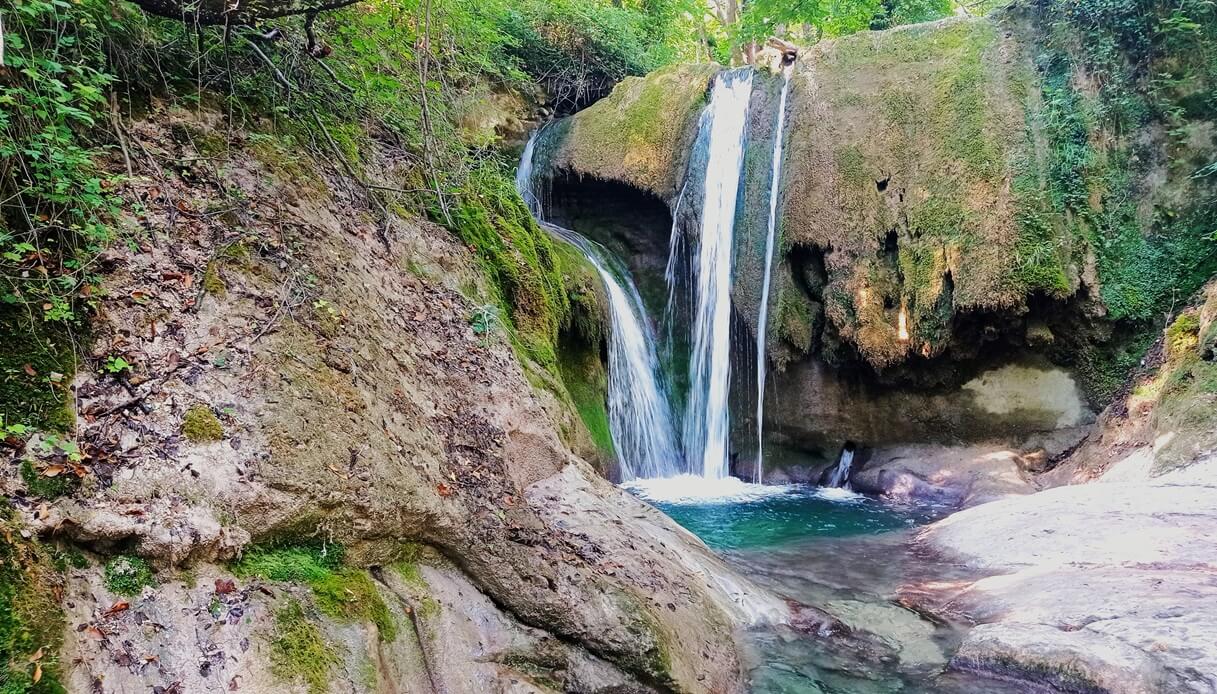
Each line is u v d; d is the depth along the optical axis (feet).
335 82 20.03
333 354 12.19
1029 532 19.85
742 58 69.26
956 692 12.84
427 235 20.77
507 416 17.22
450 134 25.09
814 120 34.06
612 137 41.24
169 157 13.14
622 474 33.45
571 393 29.86
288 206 14.88
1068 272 28.50
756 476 35.37
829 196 33.01
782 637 14.79
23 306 9.10
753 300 35.27
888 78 33.01
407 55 21.42
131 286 10.39
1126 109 29.73
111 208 10.77
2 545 7.04
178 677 7.50
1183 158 29.01
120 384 9.27
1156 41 29.27
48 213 10.17
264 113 16.71
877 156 32.37
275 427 10.08
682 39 72.23
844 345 32.89
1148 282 28.86
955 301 29.45
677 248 39.50
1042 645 12.80
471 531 12.26
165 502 8.48
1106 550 17.62
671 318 39.65
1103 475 25.84
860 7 52.80
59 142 10.40
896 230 31.58
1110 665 11.80
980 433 31.40
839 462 34.30
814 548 22.33
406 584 10.78
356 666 8.81
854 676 13.44
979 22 32.09
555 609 11.72
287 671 8.16
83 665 6.95
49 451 8.08
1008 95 30.30
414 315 17.03
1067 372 30.12
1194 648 11.62
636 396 35.96
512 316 24.48
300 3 15.08
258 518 9.21
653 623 12.20
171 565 8.19
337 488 10.23
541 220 42.73
